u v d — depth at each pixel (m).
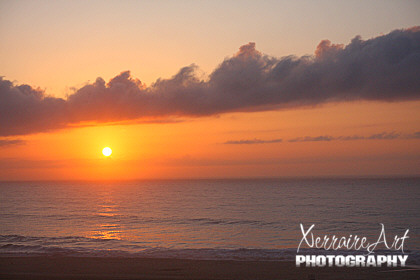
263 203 91.44
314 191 147.88
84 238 32.09
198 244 32.75
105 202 97.81
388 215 62.19
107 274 15.52
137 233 40.84
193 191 162.62
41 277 14.92
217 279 14.66
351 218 57.84
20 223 51.53
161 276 15.15
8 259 18.64
